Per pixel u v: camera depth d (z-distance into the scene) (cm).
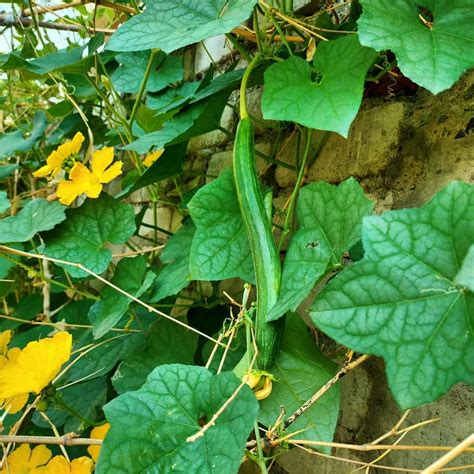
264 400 54
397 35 46
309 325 69
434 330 40
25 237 73
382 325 41
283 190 81
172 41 53
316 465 65
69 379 81
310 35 67
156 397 47
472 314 40
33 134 111
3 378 59
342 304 41
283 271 53
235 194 61
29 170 131
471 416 51
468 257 33
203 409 47
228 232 60
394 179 63
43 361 60
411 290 41
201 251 59
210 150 100
